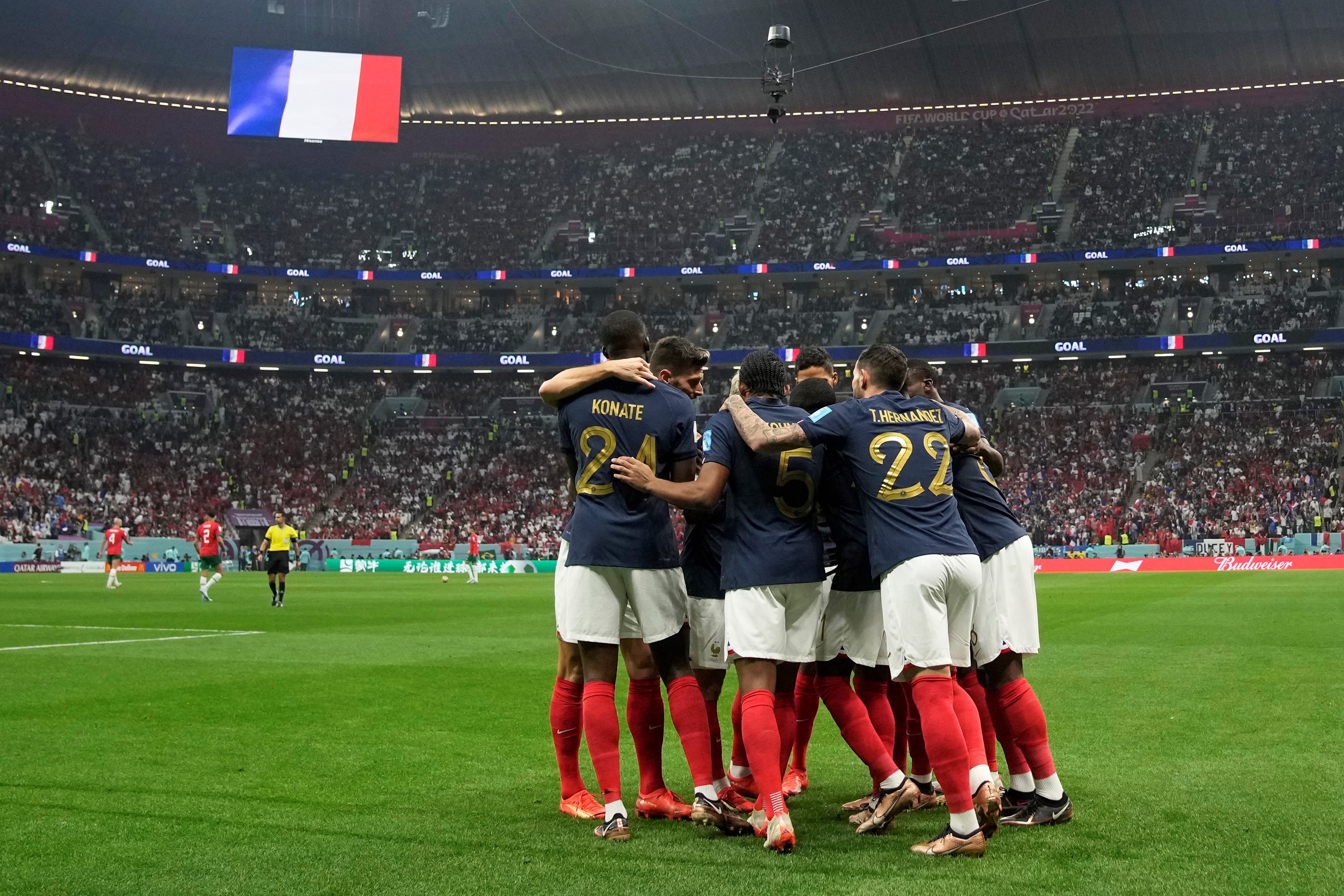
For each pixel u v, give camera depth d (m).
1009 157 55.97
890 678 5.49
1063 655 11.79
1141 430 49.47
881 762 5.04
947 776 4.45
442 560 47.19
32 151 53.88
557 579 5.44
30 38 52.31
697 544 5.54
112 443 50.81
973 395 53.38
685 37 54.03
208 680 9.90
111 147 56.25
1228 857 4.21
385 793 5.51
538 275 55.19
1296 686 9.16
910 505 4.88
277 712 8.09
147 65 54.94
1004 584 5.24
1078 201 53.47
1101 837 4.60
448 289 58.09
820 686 5.33
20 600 23.73
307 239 56.75
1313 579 29.69
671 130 60.31
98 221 53.59
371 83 52.31
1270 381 49.88
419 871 4.11
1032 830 4.80
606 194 58.69
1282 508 43.81
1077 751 6.53
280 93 51.84
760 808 4.80
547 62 56.38
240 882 3.96
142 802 5.24
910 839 4.73
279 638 14.59
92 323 51.84
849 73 55.41
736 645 4.88
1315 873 3.96
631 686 5.30
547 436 54.81
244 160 58.41
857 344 52.88
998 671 5.18
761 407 5.20
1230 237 49.69
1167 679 9.74
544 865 4.21
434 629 16.22
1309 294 49.47
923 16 50.84
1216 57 51.66
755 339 54.41
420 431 55.41
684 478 5.29
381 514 51.16
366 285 57.47
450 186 59.50
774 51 53.75
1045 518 46.19
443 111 59.28
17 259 51.34
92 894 3.83
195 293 56.34
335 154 59.47
